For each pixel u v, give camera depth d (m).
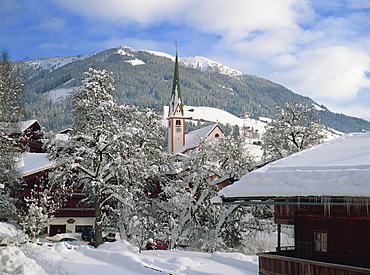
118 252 21.03
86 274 17.42
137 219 32.53
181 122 98.25
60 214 48.62
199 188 40.38
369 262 13.40
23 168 45.97
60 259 20.44
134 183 39.22
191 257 23.48
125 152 35.78
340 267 13.27
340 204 12.62
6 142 38.78
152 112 45.44
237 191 15.29
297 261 14.70
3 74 38.78
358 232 13.77
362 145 16.62
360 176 12.55
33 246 24.14
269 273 15.86
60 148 37.16
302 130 46.78
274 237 40.28
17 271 16.20
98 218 35.97
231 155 39.88
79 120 36.44
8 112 38.53
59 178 34.81
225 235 38.44
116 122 37.28
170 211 38.81
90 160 36.69
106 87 37.31
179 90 99.44
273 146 47.22
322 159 15.48
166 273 17.48
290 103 48.34
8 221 42.31
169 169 42.16
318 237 14.92
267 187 14.53
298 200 13.66
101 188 35.88
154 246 33.91
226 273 18.56
